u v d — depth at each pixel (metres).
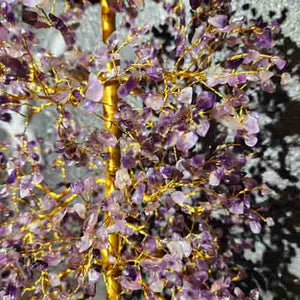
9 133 0.27
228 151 0.17
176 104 0.18
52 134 0.26
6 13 0.15
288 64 0.21
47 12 0.24
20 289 0.18
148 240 0.17
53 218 0.17
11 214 0.18
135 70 0.16
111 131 0.18
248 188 0.19
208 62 0.21
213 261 0.19
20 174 0.18
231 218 0.21
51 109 0.26
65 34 0.16
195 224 0.24
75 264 0.17
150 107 0.16
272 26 0.18
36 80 0.16
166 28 0.23
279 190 0.22
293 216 0.22
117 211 0.16
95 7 0.25
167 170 0.16
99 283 0.27
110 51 0.16
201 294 0.16
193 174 0.17
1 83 0.16
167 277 0.16
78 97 0.16
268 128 0.22
